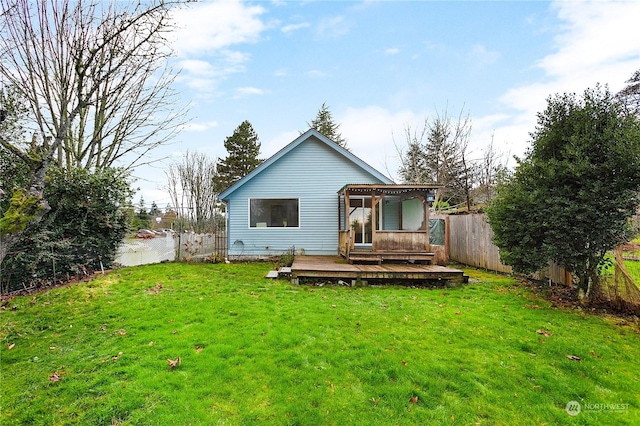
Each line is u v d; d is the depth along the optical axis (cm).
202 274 927
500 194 734
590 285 611
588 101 605
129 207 1070
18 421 277
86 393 316
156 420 275
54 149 290
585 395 319
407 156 2211
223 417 280
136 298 653
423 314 552
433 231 1284
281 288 751
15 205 264
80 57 351
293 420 276
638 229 562
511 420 280
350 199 1274
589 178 587
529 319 528
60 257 884
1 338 462
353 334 459
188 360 377
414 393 316
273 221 1278
